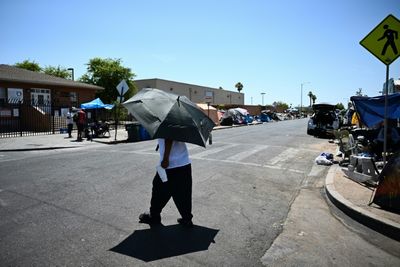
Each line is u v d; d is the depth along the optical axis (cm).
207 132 445
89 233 431
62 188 658
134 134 1711
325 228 479
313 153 1288
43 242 399
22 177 757
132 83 3891
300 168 964
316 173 895
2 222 464
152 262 356
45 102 2658
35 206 539
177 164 448
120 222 475
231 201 604
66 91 2853
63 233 428
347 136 999
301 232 461
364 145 940
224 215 523
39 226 451
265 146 1488
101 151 1251
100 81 3722
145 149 1316
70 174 796
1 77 2261
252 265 358
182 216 462
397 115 959
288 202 612
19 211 512
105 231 439
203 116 455
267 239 432
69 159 1033
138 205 555
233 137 1961
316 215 538
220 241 419
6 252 369
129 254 373
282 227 479
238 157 1136
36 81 2502
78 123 1664
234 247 403
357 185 687
